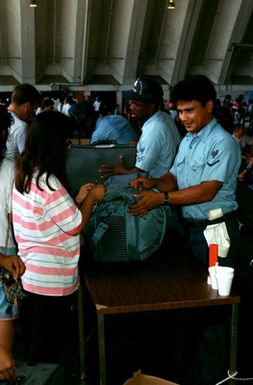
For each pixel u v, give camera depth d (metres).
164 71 21.19
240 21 19.81
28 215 2.00
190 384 2.57
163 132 2.91
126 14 18.78
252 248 4.55
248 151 7.27
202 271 2.25
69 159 2.97
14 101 3.27
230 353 2.06
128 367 2.73
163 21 19.78
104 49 20.31
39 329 2.15
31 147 1.99
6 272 1.96
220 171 2.22
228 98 16.39
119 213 2.28
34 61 19.28
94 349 2.84
